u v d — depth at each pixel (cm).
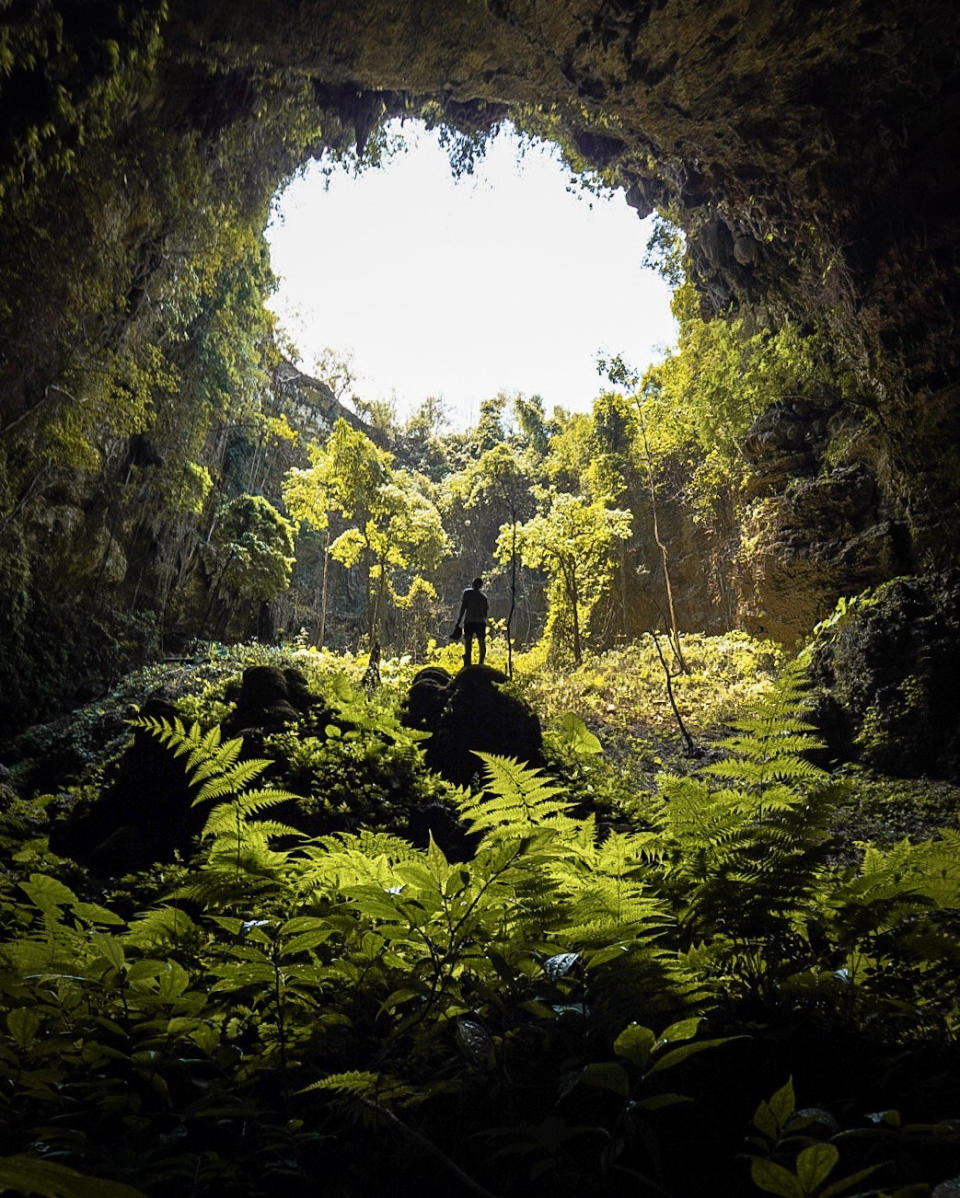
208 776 244
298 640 3047
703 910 219
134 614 2559
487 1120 195
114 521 2412
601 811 752
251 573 2927
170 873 564
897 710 1333
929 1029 208
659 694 1753
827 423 2111
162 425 2508
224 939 248
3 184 1191
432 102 1881
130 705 1515
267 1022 201
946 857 226
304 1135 180
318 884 230
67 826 774
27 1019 169
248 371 2841
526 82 1661
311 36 1447
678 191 2073
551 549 2391
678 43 1477
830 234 1708
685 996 188
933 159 1488
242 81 1600
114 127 1409
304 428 3931
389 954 204
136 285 1870
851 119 1538
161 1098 210
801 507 2036
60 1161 159
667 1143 183
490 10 1423
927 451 1706
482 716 892
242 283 2650
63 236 1473
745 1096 190
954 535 1692
